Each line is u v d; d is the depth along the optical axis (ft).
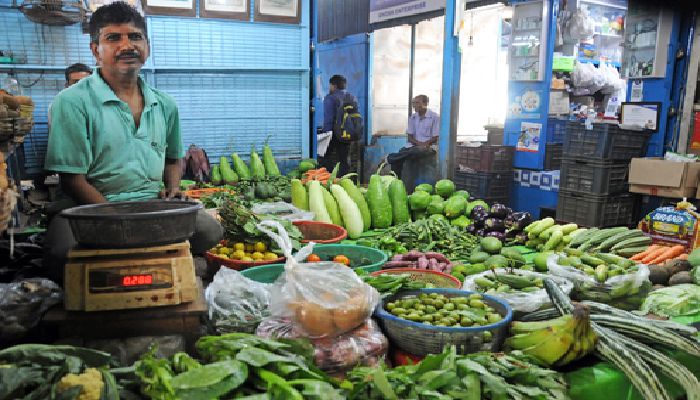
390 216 13.91
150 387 4.75
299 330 6.30
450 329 6.27
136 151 9.50
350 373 5.65
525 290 7.95
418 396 5.24
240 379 4.81
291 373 5.07
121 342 5.99
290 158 21.13
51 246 7.42
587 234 10.90
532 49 22.21
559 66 22.74
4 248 8.55
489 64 31.19
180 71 18.83
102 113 9.00
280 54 20.24
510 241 12.25
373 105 32.76
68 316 5.93
